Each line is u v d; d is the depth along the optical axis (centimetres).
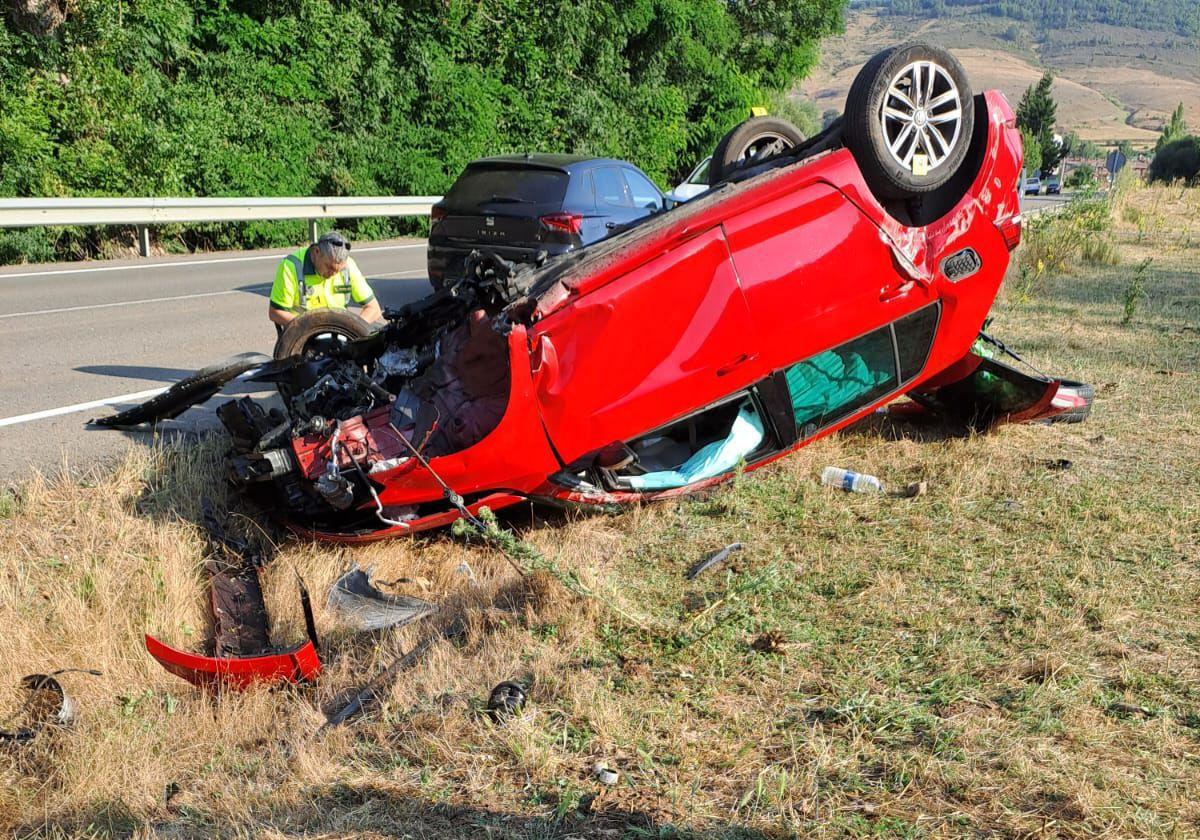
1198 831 283
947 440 680
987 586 451
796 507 552
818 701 359
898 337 600
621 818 294
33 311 1067
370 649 436
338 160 2062
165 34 1769
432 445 501
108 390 748
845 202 553
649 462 573
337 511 528
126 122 1622
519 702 357
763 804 299
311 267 714
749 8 3769
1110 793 299
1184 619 416
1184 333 1022
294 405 559
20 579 455
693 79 3256
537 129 2583
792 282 535
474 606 451
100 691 409
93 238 1580
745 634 411
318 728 368
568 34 2648
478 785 315
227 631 446
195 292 1239
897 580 455
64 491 539
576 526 536
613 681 377
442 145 2294
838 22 3912
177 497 545
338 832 295
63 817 328
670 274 504
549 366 481
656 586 465
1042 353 912
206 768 356
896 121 561
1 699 389
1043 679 367
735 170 697
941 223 591
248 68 1936
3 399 715
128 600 461
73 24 1622
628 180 1152
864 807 297
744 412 580
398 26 2252
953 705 353
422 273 1466
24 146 1500
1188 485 579
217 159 1772
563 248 1028
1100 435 681
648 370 504
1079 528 513
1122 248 1797
